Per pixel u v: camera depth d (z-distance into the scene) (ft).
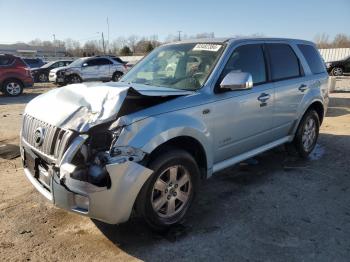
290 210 13.67
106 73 71.51
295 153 19.70
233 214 13.35
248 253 10.97
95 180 10.16
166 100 11.94
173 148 11.77
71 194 10.37
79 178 10.19
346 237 11.84
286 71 17.34
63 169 10.28
